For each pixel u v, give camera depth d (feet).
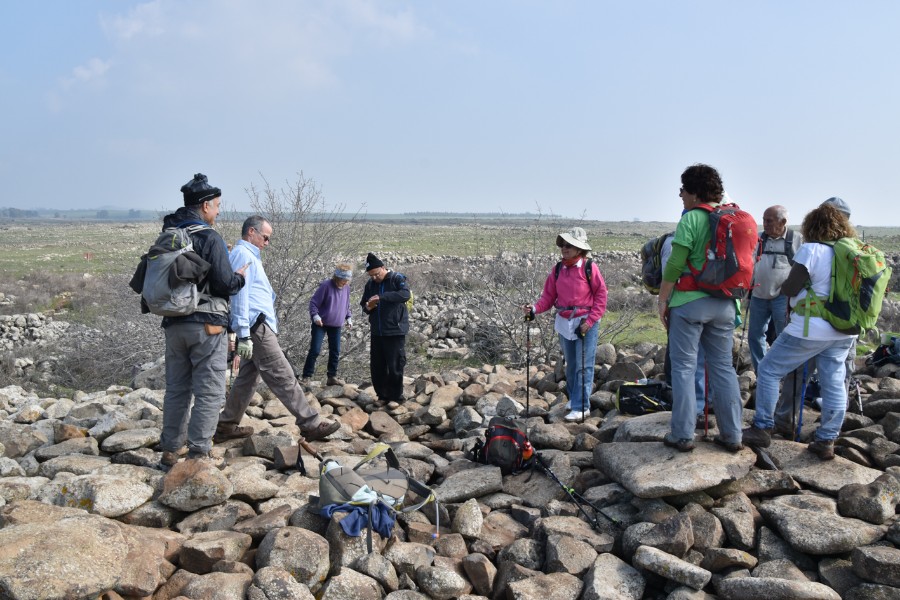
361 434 22.54
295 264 36.17
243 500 15.33
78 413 21.94
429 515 15.66
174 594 11.94
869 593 12.15
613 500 15.65
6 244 211.82
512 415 23.17
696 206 14.79
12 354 46.96
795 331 15.79
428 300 63.93
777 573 12.84
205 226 15.90
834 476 15.37
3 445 18.01
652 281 18.57
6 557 10.46
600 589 12.51
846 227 15.60
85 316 64.69
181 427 16.66
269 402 23.99
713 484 14.55
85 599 10.64
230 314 17.53
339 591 12.07
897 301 55.67
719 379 15.53
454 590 12.93
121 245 176.14
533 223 51.37
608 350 27.78
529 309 22.13
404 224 447.01
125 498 14.16
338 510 13.78
